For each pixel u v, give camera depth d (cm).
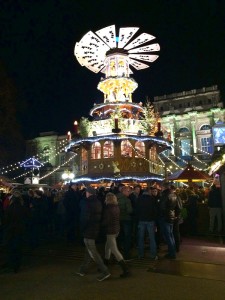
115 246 735
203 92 5266
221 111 5003
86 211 714
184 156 5081
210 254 954
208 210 1466
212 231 1345
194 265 823
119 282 691
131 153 2698
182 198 1588
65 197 1188
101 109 3092
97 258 705
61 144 5806
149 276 734
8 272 810
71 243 1151
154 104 5569
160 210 917
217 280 691
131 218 955
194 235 1359
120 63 3175
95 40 3167
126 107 2947
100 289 645
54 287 669
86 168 2831
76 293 624
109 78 3030
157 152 3048
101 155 2720
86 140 2702
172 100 5459
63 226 1315
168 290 627
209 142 4997
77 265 874
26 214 849
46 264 898
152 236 897
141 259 893
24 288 669
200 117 5153
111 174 2558
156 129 2917
